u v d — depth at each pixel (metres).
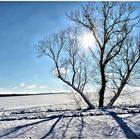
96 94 33.91
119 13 32.44
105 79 32.81
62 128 16.89
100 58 32.75
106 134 14.51
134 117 19.30
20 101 75.88
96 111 24.33
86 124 17.66
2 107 48.59
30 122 20.34
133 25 32.56
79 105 35.59
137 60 32.81
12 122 21.02
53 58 33.09
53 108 37.88
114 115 20.66
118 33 32.59
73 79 33.19
